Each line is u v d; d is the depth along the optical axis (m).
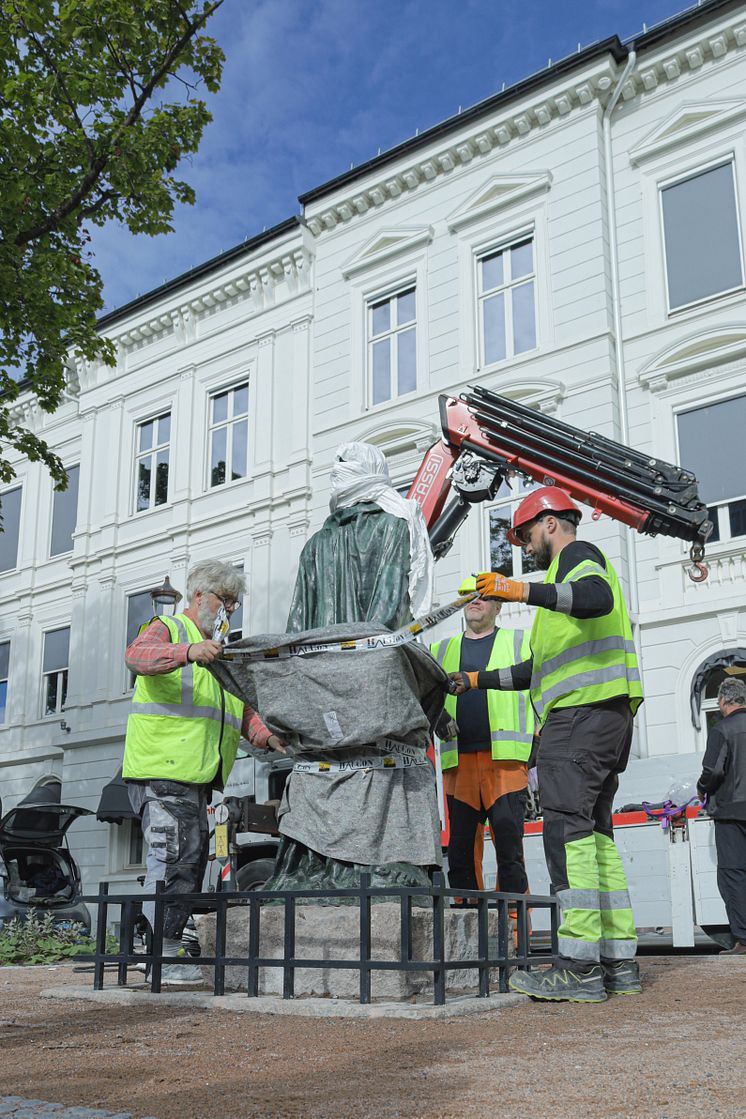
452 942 3.99
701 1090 2.10
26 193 11.54
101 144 11.24
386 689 4.00
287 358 21.02
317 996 3.82
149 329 23.52
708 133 16.34
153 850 4.80
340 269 20.25
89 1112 2.01
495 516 16.84
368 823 3.98
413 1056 2.59
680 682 14.66
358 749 4.07
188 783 4.86
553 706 4.04
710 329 15.45
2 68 10.98
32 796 12.39
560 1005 3.65
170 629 4.91
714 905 7.23
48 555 25.38
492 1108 1.98
